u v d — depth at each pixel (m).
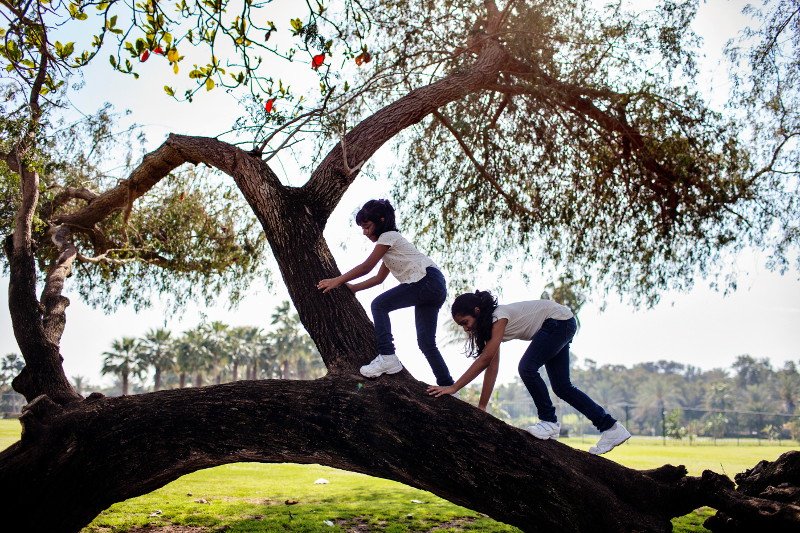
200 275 10.46
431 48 8.44
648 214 9.00
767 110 8.39
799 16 7.96
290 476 11.11
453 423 4.25
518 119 9.05
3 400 55.66
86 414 4.39
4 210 8.17
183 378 66.94
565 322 4.69
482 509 4.15
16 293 5.68
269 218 5.23
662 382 119.50
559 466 4.16
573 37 8.40
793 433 60.66
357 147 5.95
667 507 4.32
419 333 4.66
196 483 9.66
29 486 4.10
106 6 4.66
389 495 8.57
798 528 3.73
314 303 4.93
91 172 8.73
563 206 8.99
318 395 4.42
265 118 5.63
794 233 8.48
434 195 9.68
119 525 6.07
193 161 6.05
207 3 4.67
